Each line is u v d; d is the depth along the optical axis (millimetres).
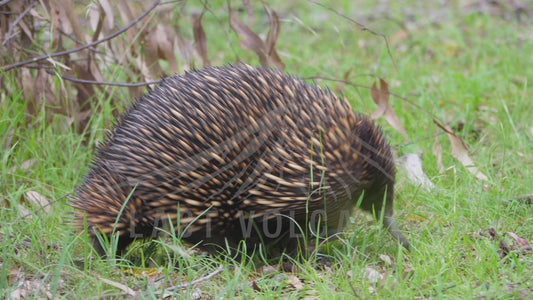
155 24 8414
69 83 8172
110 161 5816
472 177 7395
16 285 5098
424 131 8836
